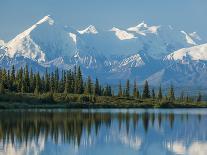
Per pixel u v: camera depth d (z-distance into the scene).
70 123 154.75
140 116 195.75
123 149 105.12
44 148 104.88
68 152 100.69
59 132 130.50
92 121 164.50
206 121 172.25
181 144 112.50
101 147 107.31
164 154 99.88
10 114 192.00
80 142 113.75
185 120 176.50
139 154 99.75
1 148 104.00
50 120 164.25
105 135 126.62
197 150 104.38
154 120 174.62
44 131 131.88
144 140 118.62
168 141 117.31
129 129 141.38
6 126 142.38
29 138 118.31
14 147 105.44
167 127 148.62
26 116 181.12
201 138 122.62
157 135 128.38
